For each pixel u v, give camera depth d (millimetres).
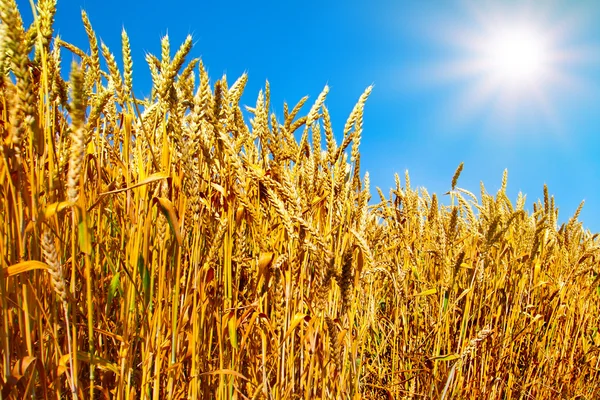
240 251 626
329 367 684
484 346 967
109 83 663
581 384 1202
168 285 535
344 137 731
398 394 879
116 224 699
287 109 812
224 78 665
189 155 526
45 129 412
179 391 542
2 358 428
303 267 669
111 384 584
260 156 747
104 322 589
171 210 471
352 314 708
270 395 600
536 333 1149
